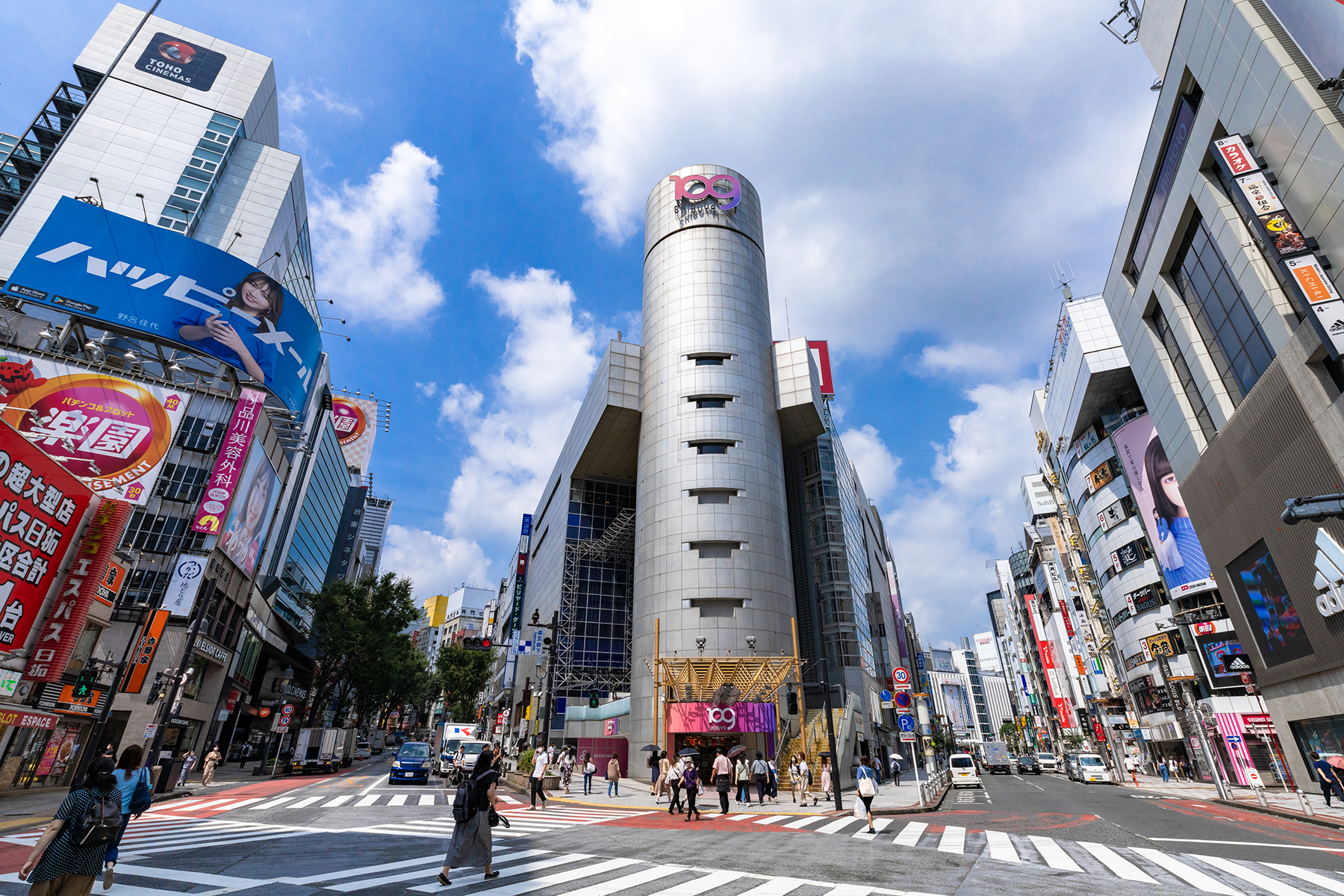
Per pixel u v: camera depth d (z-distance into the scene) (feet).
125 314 140.46
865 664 190.90
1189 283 105.60
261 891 27.68
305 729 132.26
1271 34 75.46
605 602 184.55
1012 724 429.79
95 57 203.31
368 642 159.12
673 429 150.00
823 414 203.10
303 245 244.01
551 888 29.96
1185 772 151.64
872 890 30.32
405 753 107.14
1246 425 93.40
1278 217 74.18
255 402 138.62
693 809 65.57
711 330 158.51
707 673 118.93
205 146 201.87
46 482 74.23
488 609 439.22
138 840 41.93
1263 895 29.60
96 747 78.54
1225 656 135.23
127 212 182.39
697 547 137.90
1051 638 288.92
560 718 165.48
